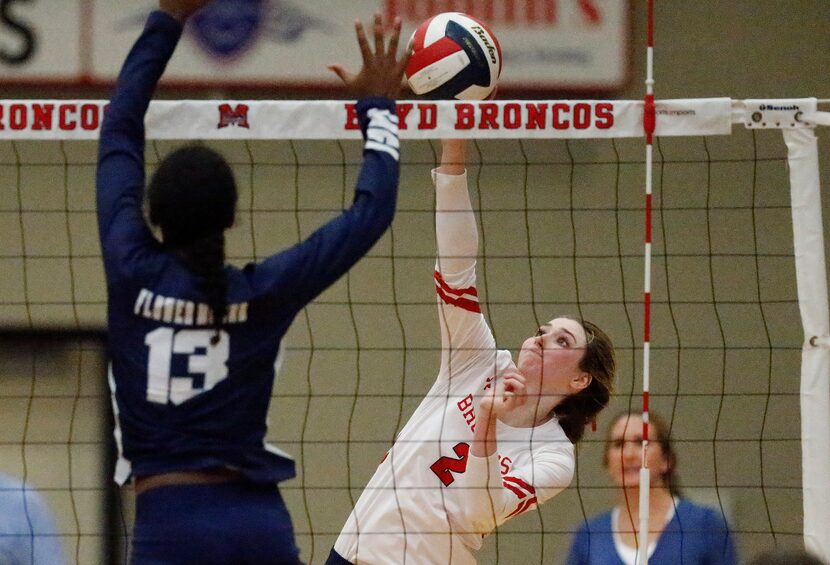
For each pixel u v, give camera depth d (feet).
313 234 31.58
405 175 87.25
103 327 87.61
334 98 87.25
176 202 30.68
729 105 43.52
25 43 87.40
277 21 87.15
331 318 87.25
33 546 42.83
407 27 86.79
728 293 89.10
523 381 40.88
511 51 87.66
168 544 29.32
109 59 87.56
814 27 91.40
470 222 45.57
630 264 88.84
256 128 42.37
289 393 86.58
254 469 30.30
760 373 88.69
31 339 87.35
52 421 85.56
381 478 45.06
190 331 30.32
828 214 89.10
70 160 88.43
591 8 87.76
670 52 90.48
